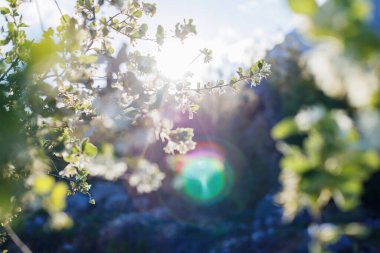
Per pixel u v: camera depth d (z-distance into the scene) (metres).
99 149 2.31
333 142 0.75
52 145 2.58
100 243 17.48
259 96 20.36
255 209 19.03
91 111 2.79
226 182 20.00
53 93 2.29
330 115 0.75
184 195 20.48
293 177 0.81
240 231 16.62
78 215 21.09
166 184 20.89
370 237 11.12
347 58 0.60
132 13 3.24
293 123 0.77
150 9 3.23
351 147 0.73
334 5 0.62
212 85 3.47
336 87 0.62
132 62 2.96
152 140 2.48
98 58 2.58
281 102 19.31
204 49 3.31
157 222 19.14
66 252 16.25
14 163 1.77
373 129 0.60
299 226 15.32
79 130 2.60
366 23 0.61
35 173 1.72
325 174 0.78
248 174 19.83
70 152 2.46
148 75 2.88
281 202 0.84
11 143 1.72
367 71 0.61
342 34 0.61
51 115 2.46
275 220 16.53
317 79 0.63
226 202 19.84
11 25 2.81
